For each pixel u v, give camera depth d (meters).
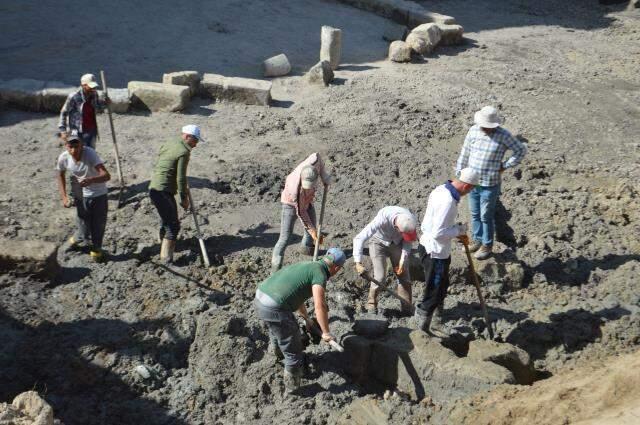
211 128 13.01
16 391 7.54
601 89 15.73
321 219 9.00
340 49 16.27
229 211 10.64
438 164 12.19
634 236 10.52
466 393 7.45
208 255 9.59
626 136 13.62
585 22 20.92
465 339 8.43
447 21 18.55
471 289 9.52
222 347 7.91
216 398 7.70
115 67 14.92
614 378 7.09
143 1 18.34
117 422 7.41
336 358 8.07
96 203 8.96
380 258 8.52
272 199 11.04
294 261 9.59
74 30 16.41
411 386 7.71
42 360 7.82
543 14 21.48
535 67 16.75
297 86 14.98
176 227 9.21
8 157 11.62
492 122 9.09
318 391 7.77
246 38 17.16
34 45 15.54
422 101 14.44
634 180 11.89
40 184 10.94
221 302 8.79
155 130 12.80
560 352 8.55
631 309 9.02
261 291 7.28
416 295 9.33
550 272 9.86
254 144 12.54
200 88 14.06
